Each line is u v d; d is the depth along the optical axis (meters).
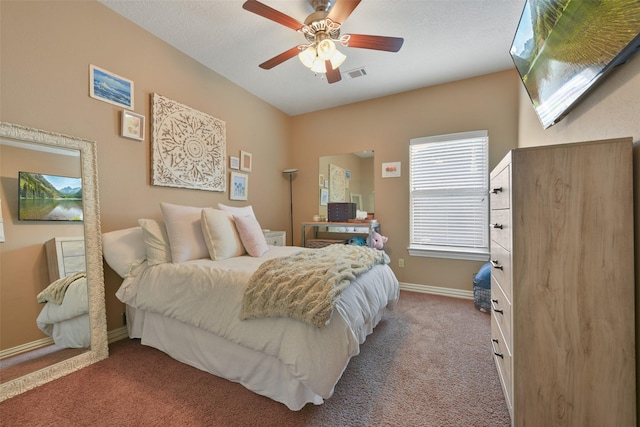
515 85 2.91
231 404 1.41
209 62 2.79
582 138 1.32
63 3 1.80
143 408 1.37
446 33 2.31
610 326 0.99
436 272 3.34
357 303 1.58
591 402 1.01
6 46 1.56
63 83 1.80
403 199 3.53
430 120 3.34
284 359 1.30
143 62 2.28
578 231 1.03
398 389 1.53
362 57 2.67
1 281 1.52
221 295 1.61
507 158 1.21
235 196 3.26
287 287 1.42
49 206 1.70
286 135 4.26
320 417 1.32
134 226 2.23
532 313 1.10
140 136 2.25
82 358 1.75
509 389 1.28
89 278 1.84
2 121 1.54
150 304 1.85
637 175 0.94
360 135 3.80
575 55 1.14
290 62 2.80
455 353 1.91
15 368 1.53
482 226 3.10
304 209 4.26
